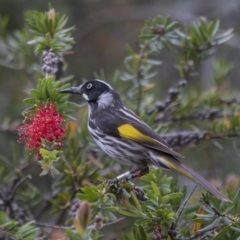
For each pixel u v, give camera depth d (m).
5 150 15.73
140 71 12.91
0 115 16.19
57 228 11.12
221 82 14.34
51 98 9.16
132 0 20.06
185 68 12.52
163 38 11.98
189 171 10.52
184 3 19.89
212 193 9.36
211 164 13.62
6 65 14.64
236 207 9.31
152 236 8.92
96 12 19.52
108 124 11.37
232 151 15.17
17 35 14.52
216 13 19.30
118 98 11.97
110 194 8.90
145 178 9.53
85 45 18.98
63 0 18.23
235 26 19.16
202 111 13.19
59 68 11.47
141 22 19.89
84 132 12.30
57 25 10.45
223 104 13.40
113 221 9.04
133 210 8.84
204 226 9.48
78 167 11.23
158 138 10.98
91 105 11.88
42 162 8.40
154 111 12.59
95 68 18.48
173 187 9.96
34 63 14.48
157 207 8.85
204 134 12.22
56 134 8.82
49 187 15.07
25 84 15.03
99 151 12.34
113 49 19.02
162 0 20.33
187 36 12.27
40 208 13.49
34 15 10.53
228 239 9.15
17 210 11.37
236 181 11.80
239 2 19.16
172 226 9.06
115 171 12.25
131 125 11.21
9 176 12.11
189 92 14.60
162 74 18.62
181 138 12.27
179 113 13.16
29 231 9.16
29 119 9.35
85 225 7.46
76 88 12.02
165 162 10.80
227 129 12.13
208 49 12.35
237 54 19.27
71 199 11.16
